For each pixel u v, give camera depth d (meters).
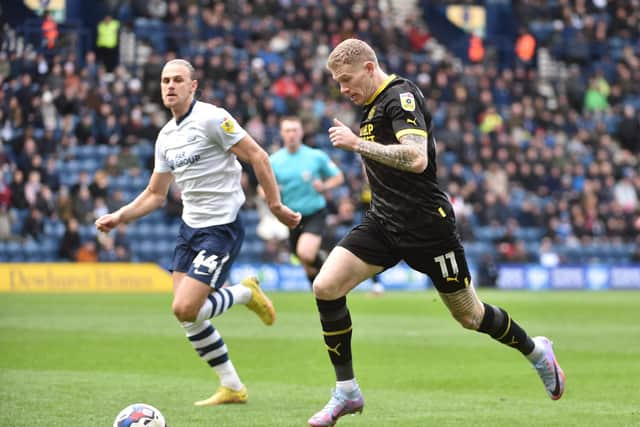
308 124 48.22
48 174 43.22
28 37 46.38
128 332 22.69
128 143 45.12
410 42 58.34
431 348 20.16
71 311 28.88
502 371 16.84
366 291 44.03
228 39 50.84
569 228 50.81
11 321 25.30
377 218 11.81
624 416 12.55
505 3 64.56
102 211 42.03
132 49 49.72
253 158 13.44
